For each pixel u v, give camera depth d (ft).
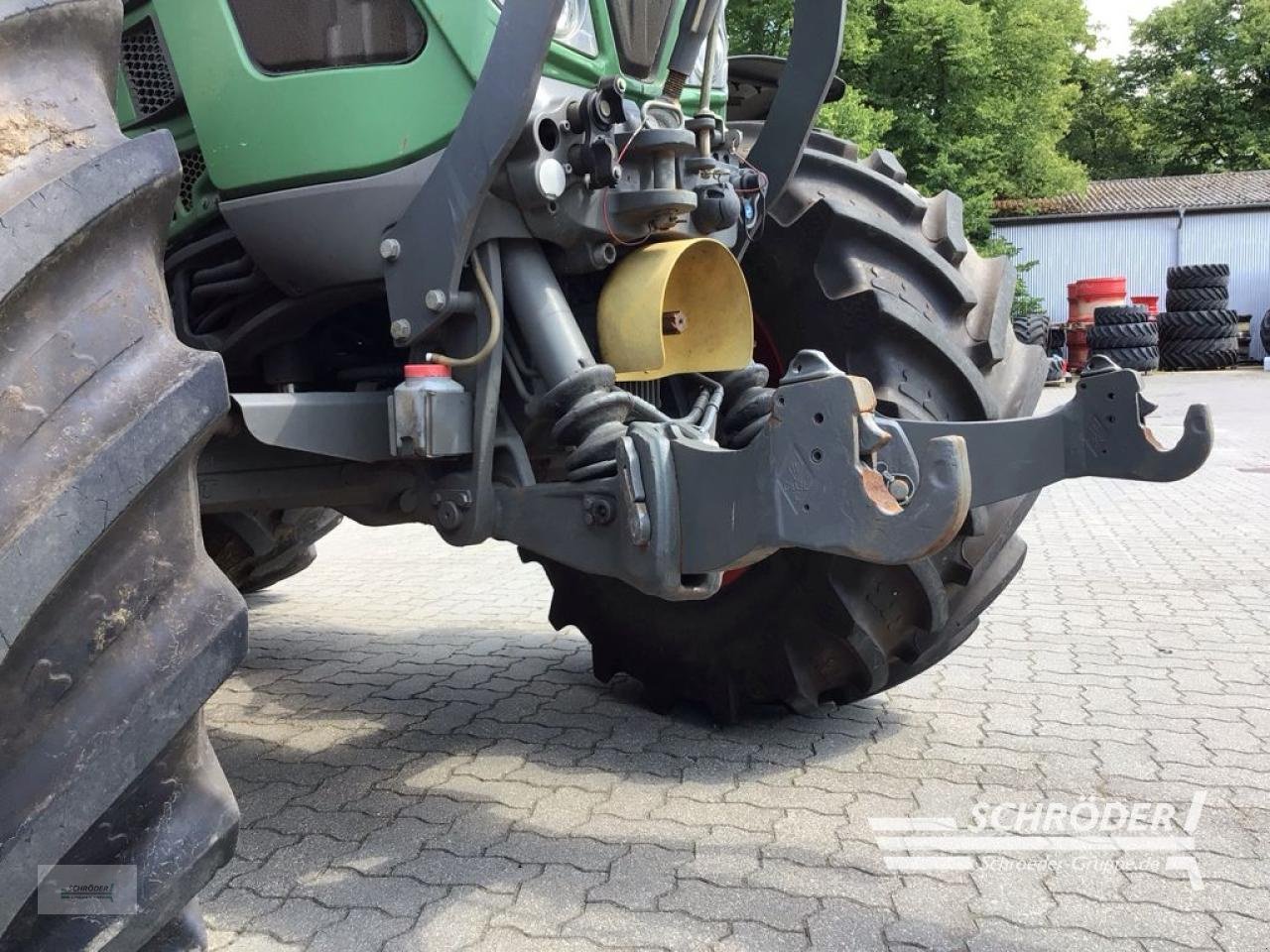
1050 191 76.18
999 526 8.49
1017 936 6.20
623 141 6.44
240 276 7.36
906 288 8.20
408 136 6.46
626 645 9.97
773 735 9.48
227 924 6.49
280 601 15.84
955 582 8.56
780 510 5.02
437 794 8.37
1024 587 15.33
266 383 7.86
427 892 6.82
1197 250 84.38
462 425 6.29
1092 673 11.12
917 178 70.79
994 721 9.72
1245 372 63.21
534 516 6.31
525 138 6.15
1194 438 5.83
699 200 6.91
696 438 5.78
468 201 6.01
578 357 6.44
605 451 6.08
